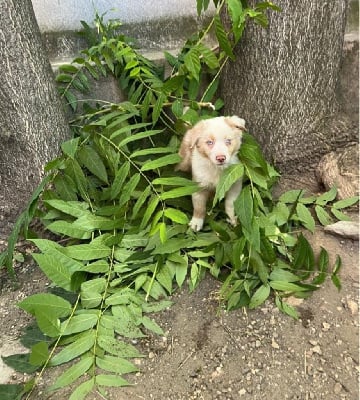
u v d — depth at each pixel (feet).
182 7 3.74
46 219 2.85
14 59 2.64
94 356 2.18
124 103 3.16
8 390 2.08
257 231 2.36
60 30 3.62
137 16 3.72
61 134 2.97
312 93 3.12
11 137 2.79
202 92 3.59
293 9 2.84
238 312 2.46
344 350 2.27
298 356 2.24
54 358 2.18
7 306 2.65
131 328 2.33
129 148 3.23
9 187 2.96
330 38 3.00
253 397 2.08
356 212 3.06
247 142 2.71
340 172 3.21
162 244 2.60
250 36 2.96
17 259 2.92
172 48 3.81
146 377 2.16
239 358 2.24
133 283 2.60
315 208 3.05
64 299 2.40
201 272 2.66
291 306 2.47
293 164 3.35
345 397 2.07
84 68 3.46
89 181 2.90
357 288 2.59
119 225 2.66
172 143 3.12
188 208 2.90
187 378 2.16
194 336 2.35
